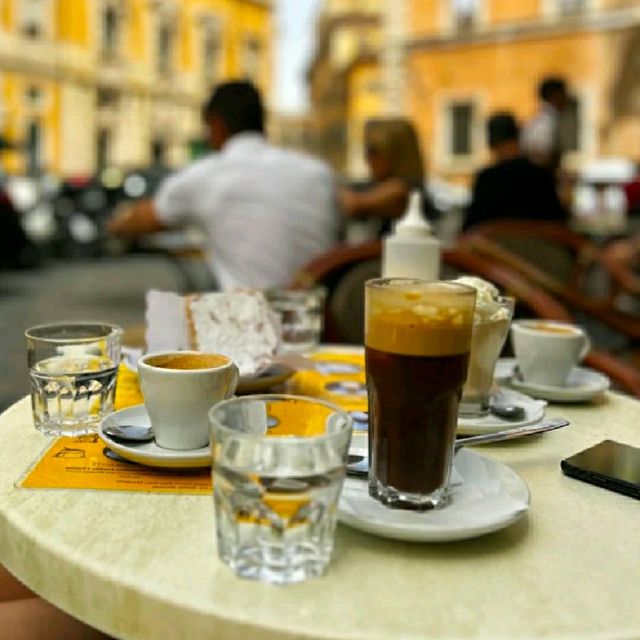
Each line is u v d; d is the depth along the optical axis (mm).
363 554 796
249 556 741
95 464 1012
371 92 30281
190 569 755
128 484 953
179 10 28234
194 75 29125
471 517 831
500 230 3309
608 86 19062
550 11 19375
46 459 1023
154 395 993
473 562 789
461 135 21141
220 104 3092
